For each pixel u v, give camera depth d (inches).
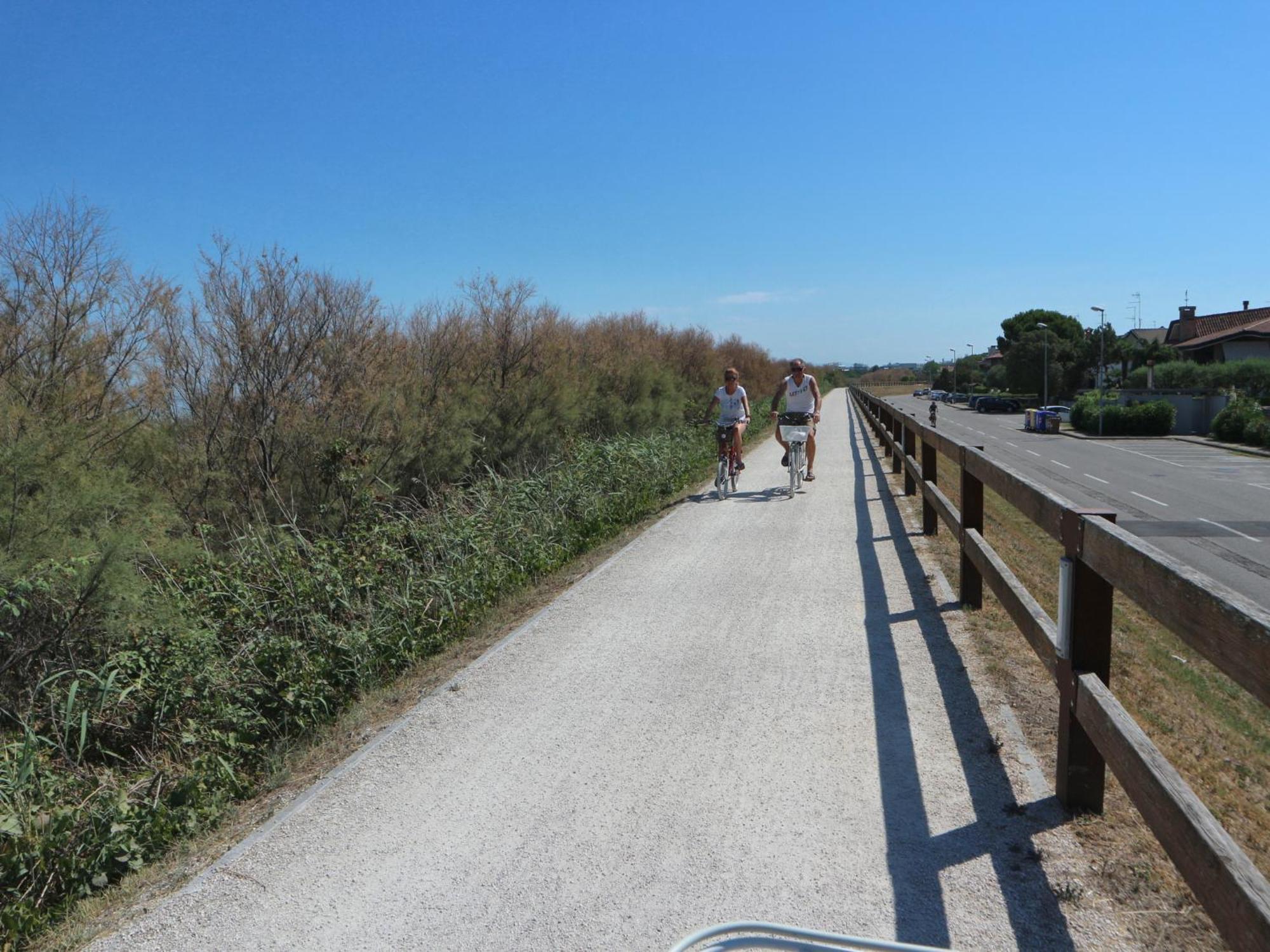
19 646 234.2
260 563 311.0
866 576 289.4
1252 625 76.2
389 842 141.8
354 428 413.1
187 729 225.6
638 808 146.9
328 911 123.9
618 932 114.5
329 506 386.3
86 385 325.4
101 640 244.7
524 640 245.9
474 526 358.3
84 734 205.9
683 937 112.0
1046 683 185.3
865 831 133.6
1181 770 154.8
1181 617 91.6
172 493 344.5
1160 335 3560.5
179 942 119.4
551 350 593.6
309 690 232.1
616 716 187.5
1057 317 4357.8
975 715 172.4
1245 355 2345.0
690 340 1130.0
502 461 539.5
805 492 487.5
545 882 127.1
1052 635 141.5
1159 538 659.4
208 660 242.8
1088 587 128.3
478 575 313.6
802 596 270.7
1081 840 125.8
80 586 226.5
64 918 143.9
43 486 245.6
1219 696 208.8
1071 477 1112.2
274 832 147.8
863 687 191.9
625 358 805.9
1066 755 132.7
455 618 280.5
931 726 169.3
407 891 127.3
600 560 345.1
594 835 139.3
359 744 187.2
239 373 390.0
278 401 392.5
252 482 384.8
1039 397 3309.5
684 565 322.0
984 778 146.7
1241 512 800.3
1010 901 113.7
